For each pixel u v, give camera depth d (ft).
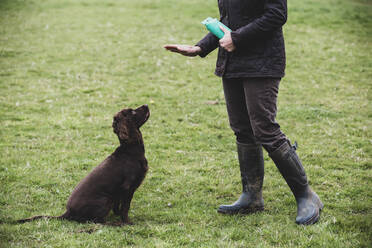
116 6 86.07
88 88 42.70
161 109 36.86
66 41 61.82
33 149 27.45
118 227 17.11
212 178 23.25
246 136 18.15
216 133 31.22
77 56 54.75
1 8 83.41
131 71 49.24
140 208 19.53
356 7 85.66
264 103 16.43
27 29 68.44
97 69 49.65
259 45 16.03
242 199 18.79
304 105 38.40
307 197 17.65
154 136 30.55
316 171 23.71
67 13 80.12
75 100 39.01
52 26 70.49
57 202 19.86
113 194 17.75
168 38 63.31
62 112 35.65
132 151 18.10
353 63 53.16
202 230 16.78
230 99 17.85
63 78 46.24
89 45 59.88
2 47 57.88
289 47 60.29
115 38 63.57
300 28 70.33
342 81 46.29
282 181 22.74
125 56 55.06
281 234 16.08
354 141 29.17
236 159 26.37
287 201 19.89
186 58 55.47
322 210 18.49
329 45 61.41
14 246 15.06
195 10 81.71
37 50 57.21
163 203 20.13
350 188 21.36
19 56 54.29
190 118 34.53
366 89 43.21
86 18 76.23
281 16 15.33
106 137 30.01
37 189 21.31
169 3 87.86
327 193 20.68
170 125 33.12
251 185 18.56
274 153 16.84
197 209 19.26
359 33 68.28
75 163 24.97
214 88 43.65
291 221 17.58
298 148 27.84
